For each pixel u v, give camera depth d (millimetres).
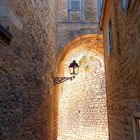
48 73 6277
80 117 11938
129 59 2934
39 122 5008
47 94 6047
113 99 4758
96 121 10641
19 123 3703
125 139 3359
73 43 9039
